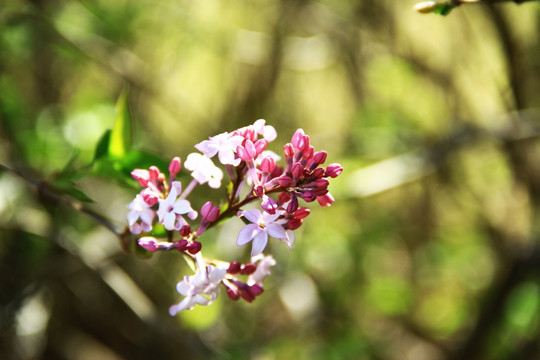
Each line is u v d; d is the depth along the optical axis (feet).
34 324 1.91
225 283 1.13
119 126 1.29
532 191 2.25
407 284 2.72
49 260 1.99
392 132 2.56
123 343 2.27
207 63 2.65
